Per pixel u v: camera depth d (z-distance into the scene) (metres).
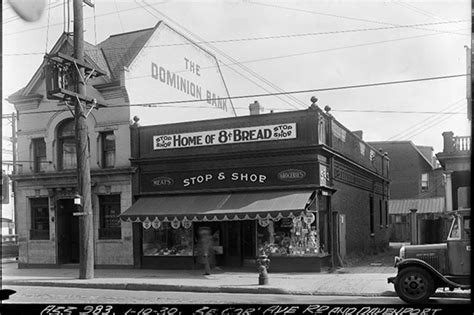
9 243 24.19
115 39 22.78
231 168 17.86
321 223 17.61
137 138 19.47
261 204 16.61
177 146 18.77
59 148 21.06
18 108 21.62
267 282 13.95
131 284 14.75
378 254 24.55
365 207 23.59
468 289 10.56
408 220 33.16
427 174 38.38
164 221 17.52
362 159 23.55
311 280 14.66
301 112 17.08
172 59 23.55
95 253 19.72
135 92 20.38
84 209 16.50
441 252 10.79
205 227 17.69
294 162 17.05
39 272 18.84
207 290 13.75
